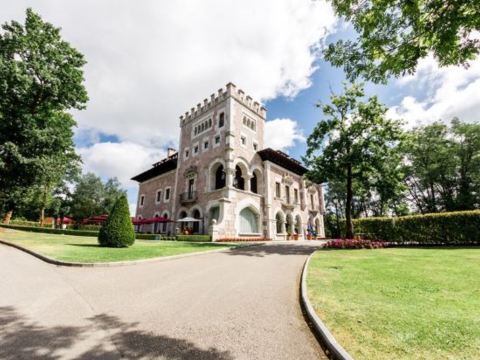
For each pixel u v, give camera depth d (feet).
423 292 18.06
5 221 104.17
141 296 18.43
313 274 24.61
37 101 70.08
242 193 85.97
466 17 13.85
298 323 13.91
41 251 35.42
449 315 13.57
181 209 100.73
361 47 19.24
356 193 69.77
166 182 116.98
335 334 11.61
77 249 38.81
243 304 16.96
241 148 91.25
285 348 11.12
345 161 58.44
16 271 24.70
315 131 64.54
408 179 127.95
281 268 30.07
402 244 57.06
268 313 15.35
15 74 60.54
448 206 110.93
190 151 105.91
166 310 15.69
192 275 25.62
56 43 71.05
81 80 74.49
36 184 72.69
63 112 80.84
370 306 15.23
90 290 19.52
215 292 19.76
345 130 61.52
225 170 84.94
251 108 100.99
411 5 15.47
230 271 27.99
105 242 44.57
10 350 10.53
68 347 10.91
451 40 14.90
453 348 10.14
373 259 34.50
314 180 64.34
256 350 10.91
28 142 66.49
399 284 20.40
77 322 13.60
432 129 114.32
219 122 94.73
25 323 13.26
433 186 124.47
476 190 106.93
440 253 39.73
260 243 66.54
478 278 21.94
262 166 99.35
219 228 74.95
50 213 172.24
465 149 109.09
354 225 66.03
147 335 12.21
